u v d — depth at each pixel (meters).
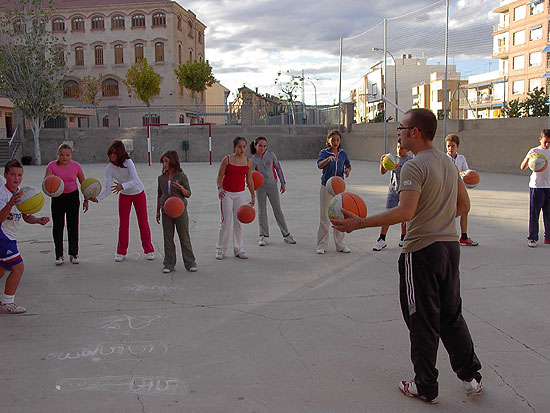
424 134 3.35
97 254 7.67
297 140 37.28
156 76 48.66
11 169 5.27
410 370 3.80
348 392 3.48
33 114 34.91
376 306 5.20
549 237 7.77
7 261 4.96
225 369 3.84
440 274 3.28
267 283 6.08
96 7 55.91
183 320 4.88
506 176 19.47
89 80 51.88
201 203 13.10
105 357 4.07
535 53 49.66
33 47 34.66
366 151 32.16
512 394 3.43
